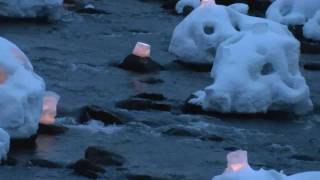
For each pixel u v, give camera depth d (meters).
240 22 41.03
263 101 32.97
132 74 39.62
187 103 33.38
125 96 35.31
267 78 33.31
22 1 52.03
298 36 51.91
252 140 30.05
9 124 26.77
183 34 41.84
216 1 65.06
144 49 40.78
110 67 40.88
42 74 38.59
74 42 46.97
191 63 41.81
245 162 20.72
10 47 27.56
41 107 27.78
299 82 33.69
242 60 33.19
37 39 47.06
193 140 29.48
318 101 36.06
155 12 59.94
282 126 32.03
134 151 27.98
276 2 54.50
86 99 34.44
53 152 27.27
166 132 30.16
